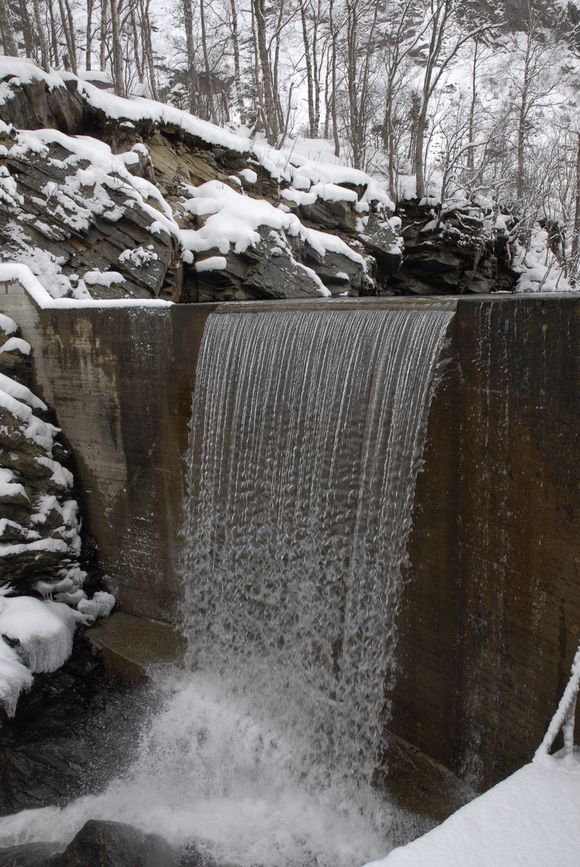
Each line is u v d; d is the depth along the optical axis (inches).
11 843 284.8
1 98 465.7
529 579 212.2
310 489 281.3
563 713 161.9
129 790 306.3
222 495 324.5
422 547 247.3
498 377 213.0
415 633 255.0
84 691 343.0
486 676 231.9
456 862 123.6
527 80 1015.0
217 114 1238.3
